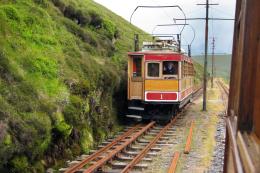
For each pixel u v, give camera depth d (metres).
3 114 9.45
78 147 13.56
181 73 22.06
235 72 6.49
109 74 19.62
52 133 11.96
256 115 3.98
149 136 18.22
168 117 22.02
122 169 11.91
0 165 8.80
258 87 3.93
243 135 3.97
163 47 23.38
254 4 4.09
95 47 24.22
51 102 12.46
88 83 16.16
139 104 22.23
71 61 16.80
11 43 13.82
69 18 24.86
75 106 13.99
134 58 22.02
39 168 10.52
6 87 10.75
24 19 16.28
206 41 30.20
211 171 11.74
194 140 16.95
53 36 17.89
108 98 19.50
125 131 19.31
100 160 11.79
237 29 6.38
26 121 10.24
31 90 11.84
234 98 6.21
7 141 8.99
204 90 29.62
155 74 21.78
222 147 15.55
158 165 12.40
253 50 4.12
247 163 2.98
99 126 16.80
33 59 14.14
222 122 23.05
